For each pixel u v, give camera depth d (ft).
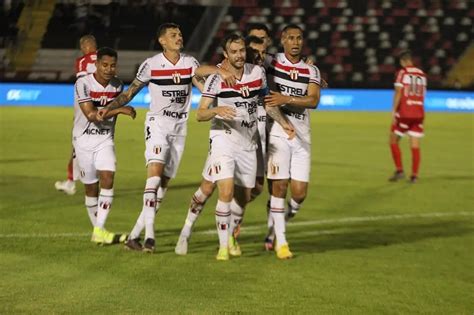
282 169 69.97
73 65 269.03
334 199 104.88
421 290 59.36
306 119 71.51
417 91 122.11
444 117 228.84
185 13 287.48
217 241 76.89
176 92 72.49
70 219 86.33
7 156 141.38
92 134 73.82
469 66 280.10
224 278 61.87
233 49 65.92
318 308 53.98
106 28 281.74
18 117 203.31
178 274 62.95
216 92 66.74
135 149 152.25
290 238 79.92
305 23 287.28
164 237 78.54
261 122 72.28
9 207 93.40
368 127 200.64
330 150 159.53
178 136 73.72
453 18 288.71
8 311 52.03
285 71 70.44
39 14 278.26
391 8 289.12
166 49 72.18
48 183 113.39
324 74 276.21
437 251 73.87
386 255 71.82
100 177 73.51
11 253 69.36
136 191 108.27
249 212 94.43
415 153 122.01
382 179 124.47
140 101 226.99
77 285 59.00
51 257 67.97
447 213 95.50
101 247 72.43
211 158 67.97
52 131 177.68
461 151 164.66
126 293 56.95
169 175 75.25
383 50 281.74
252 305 54.39
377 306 54.75
